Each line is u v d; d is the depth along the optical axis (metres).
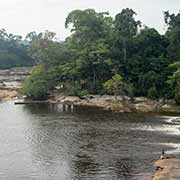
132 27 168.12
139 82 151.38
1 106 147.25
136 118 116.81
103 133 95.00
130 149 79.62
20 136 92.50
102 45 160.75
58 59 173.38
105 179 62.47
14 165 69.94
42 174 65.25
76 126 104.00
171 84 142.50
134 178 62.47
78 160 72.62
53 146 82.94
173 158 71.75
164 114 124.81
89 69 165.62
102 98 152.25
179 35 161.38
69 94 160.62
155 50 161.62
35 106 147.12
